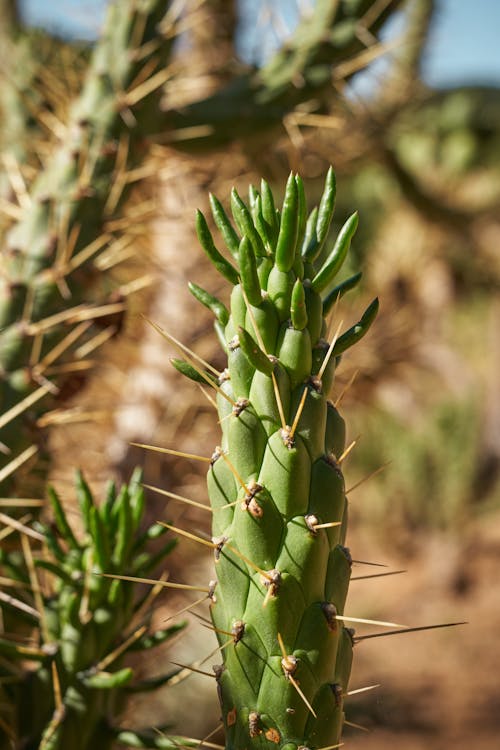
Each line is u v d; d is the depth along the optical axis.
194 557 1.36
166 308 1.43
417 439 5.01
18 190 1.07
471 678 3.80
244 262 0.72
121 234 1.09
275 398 0.72
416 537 5.03
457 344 5.27
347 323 1.89
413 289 2.77
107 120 1.07
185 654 1.87
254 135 1.18
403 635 4.22
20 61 1.46
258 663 0.72
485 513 5.25
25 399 1.00
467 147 3.75
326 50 1.17
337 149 1.85
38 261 1.03
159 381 1.37
